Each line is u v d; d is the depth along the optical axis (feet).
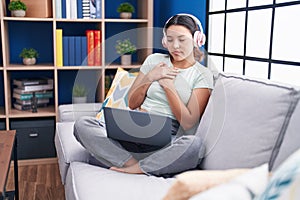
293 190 2.30
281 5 5.97
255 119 4.49
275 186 2.44
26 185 8.34
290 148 3.88
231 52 7.81
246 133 4.55
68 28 10.58
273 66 6.25
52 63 10.36
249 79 5.04
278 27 6.09
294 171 2.40
